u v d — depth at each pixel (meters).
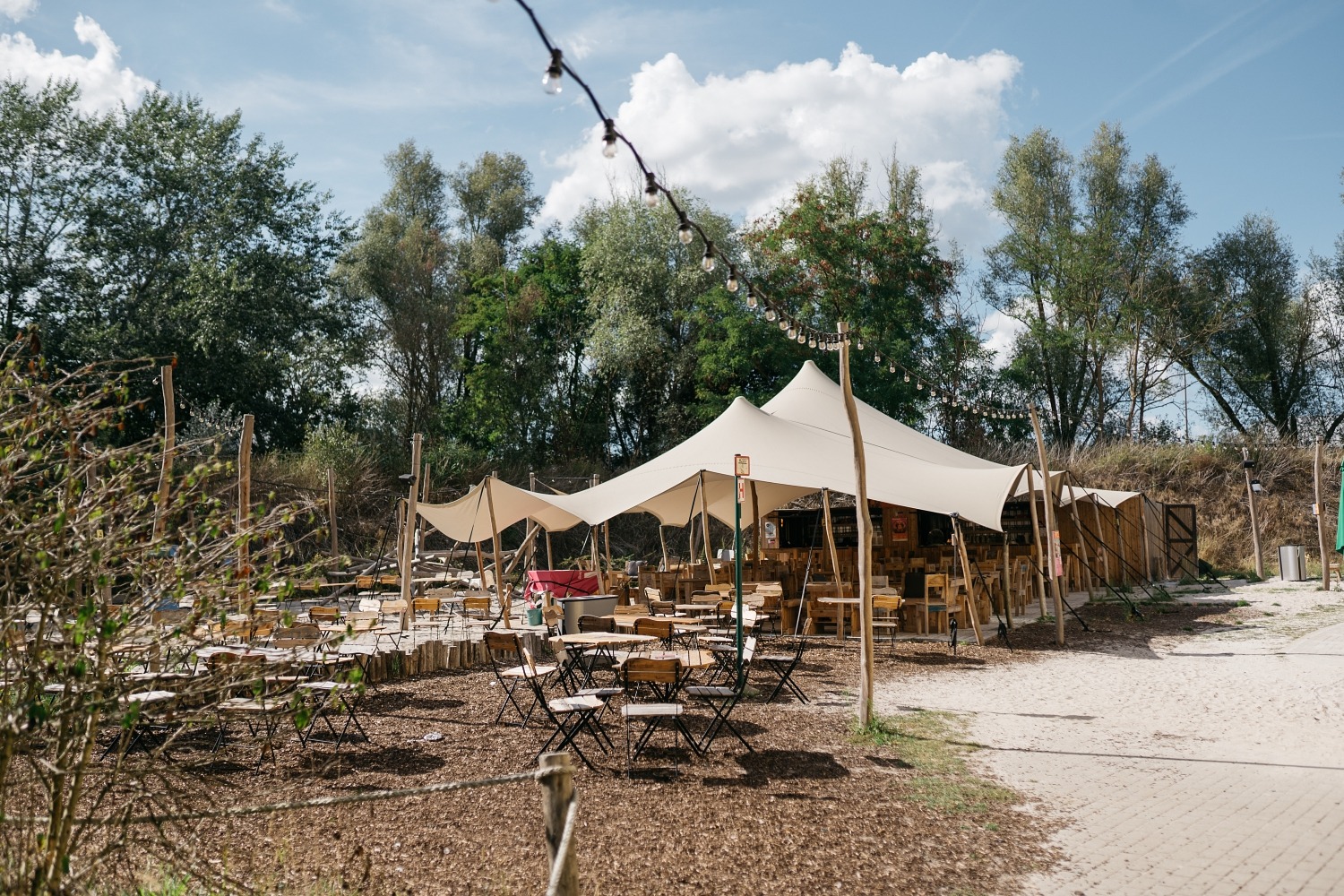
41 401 3.51
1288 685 10.05
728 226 35.19
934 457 17.31
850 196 33.91
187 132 32.53
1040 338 36.78
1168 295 36.59
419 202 40.78
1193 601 18.56
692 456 15.08
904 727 8.18
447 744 7.50
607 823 5.57
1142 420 38.06
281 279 32.75
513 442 34.91
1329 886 4.73
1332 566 23.31
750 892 4.62
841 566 17.30
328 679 8.23
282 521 3.86
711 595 13.03
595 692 7.41
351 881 4.66
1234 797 6.24
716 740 7.66
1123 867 5.00
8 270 28.67
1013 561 17.70
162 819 3.81
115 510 3.49
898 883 4.75
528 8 3.75
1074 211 37.56
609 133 4.42
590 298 35.59
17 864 3.52
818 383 18.45
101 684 3.46
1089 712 8.87
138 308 30.45
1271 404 36.97
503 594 13.41
